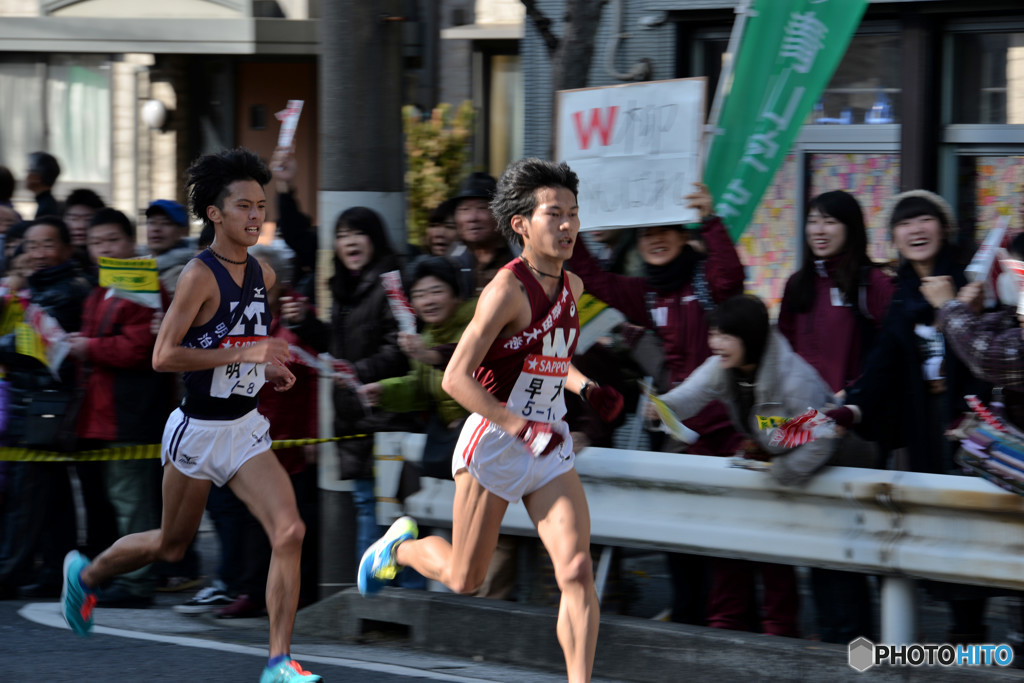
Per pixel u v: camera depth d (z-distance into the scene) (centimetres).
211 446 1777
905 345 1905
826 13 2264
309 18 4869
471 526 1675
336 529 2288
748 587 1955
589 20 2664
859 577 1877
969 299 1747
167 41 4884
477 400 1559
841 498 1781
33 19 5053
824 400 1867
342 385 2216
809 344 2116
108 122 5247
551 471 1636
